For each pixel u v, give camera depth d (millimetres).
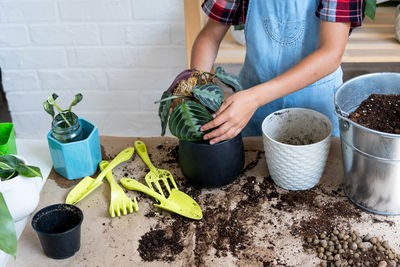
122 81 1974
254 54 1294
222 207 1004
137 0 1771
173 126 951
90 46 1895
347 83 1013
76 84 1997
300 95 1308
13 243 813
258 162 1145
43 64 1953
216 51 1316
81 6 1804
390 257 863
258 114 1394
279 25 1214
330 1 1030
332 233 921
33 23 1852
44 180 1105
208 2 1259
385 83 1058
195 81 985
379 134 848
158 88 1974
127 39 1865
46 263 884
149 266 872
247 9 1250
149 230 954
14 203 941
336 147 1185
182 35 1833
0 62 1946
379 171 905
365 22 1947
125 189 1064
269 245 909
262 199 1025
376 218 966
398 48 1752
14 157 958
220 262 875
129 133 2113
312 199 1021
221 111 965
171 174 1105
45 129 2148
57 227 925
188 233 943
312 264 865
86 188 1061
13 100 2055
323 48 1054
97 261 885
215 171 1016
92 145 1085
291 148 959
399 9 1771
